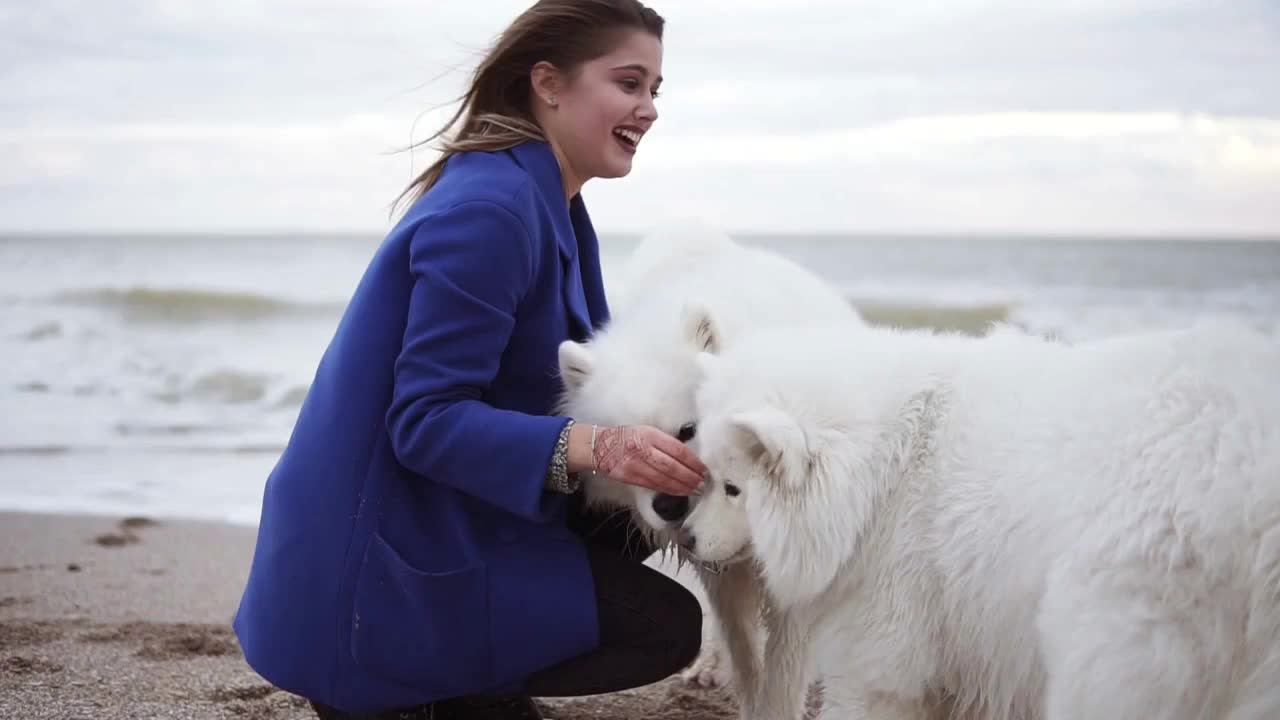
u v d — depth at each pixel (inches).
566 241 108.1
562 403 118.6
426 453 94.4
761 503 102.0
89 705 131.1
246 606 101.8
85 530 222.4
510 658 98.3
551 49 108.1
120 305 593.6
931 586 95.5
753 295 130.0
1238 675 75.2
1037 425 88.8
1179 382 80.4
